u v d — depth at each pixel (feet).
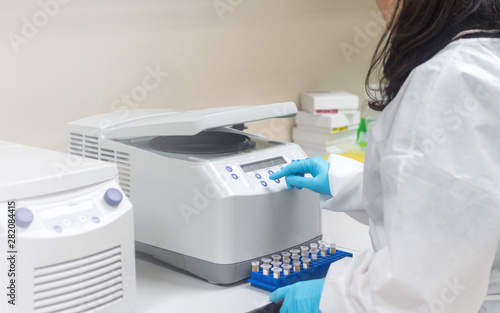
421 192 2.93
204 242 4.04
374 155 3.34
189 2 6.39
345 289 3.35
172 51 6.36
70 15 5.52
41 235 3.15
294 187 4.37
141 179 4.34
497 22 3.13
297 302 3.55
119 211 3.56
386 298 3.04
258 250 4.15
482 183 2.88
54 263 3.21
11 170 3.48
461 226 2.89
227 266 3.99
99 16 5.72
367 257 3.59
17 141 5.39
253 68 7.18
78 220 3.34
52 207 3.32
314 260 4.28
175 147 4.48
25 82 5.35
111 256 3.51
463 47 3.06
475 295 2.98
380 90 3.50
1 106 5.24
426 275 2.92
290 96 7.70
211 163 4.03
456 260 2.91
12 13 5.16
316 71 7.94
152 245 4.39
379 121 3.34
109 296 3.51
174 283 4.19
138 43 6.07
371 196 3.49
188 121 3.99
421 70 3.07
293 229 4.40
